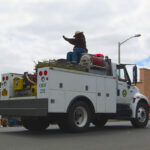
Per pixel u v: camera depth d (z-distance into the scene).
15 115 8.36
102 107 9.13
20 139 7.16
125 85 10.54
